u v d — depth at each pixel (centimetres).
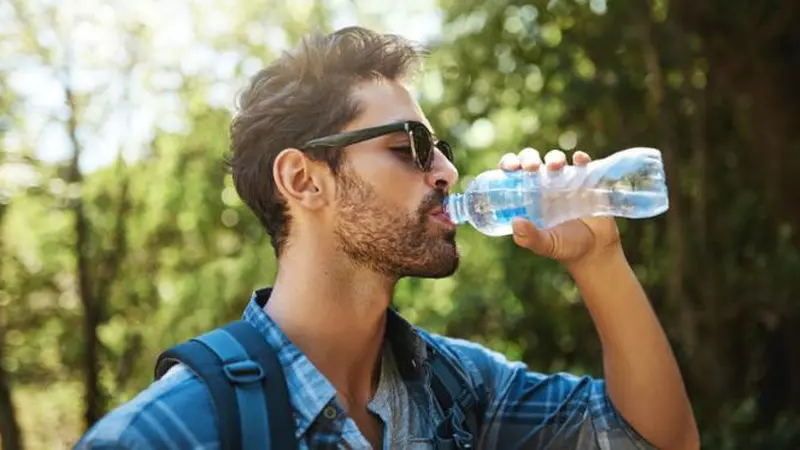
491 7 852
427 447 174
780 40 750
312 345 168
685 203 850
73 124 1131
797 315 794
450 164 173
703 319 805
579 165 185
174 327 1165
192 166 1172
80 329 1259
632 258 877
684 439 184
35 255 1284
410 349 179
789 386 821
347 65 171
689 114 839
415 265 167
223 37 1124
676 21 765
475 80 902
